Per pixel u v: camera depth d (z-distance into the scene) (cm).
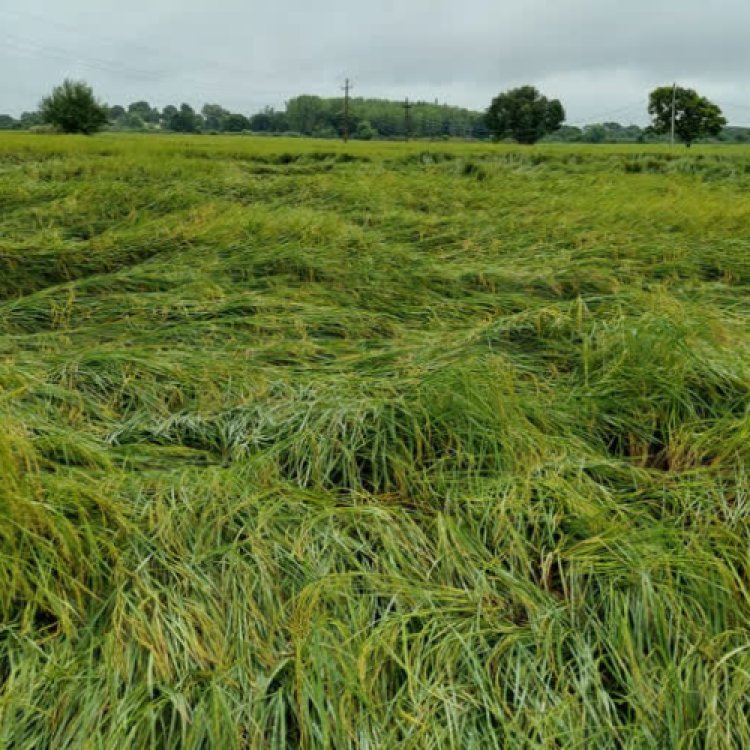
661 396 308
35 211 741
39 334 416
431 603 202
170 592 201
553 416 302
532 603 203
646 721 172
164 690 174
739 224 720
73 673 180
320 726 169
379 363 374
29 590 200
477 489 252
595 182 1198
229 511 233
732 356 336
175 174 1218
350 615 199
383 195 948
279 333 427
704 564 208
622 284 523
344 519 236
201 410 319
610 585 202
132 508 236
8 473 218
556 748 167
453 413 283
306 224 651
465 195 993
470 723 171
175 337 416
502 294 506
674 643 191
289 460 273
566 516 235
